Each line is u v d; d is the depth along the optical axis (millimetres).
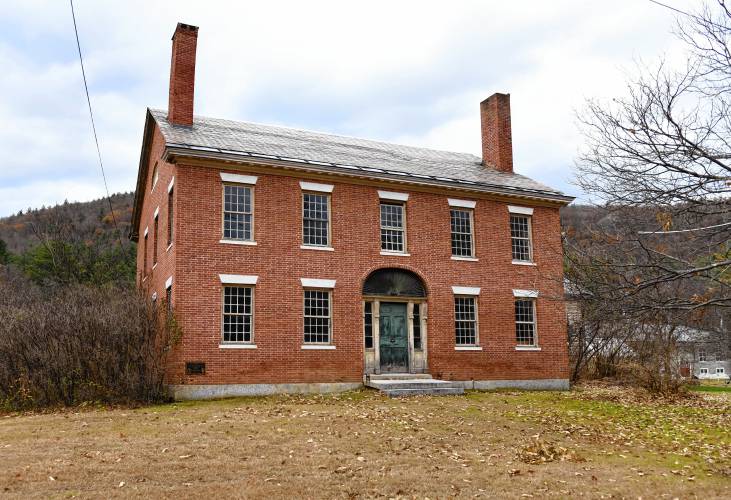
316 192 22562
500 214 25812
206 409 16906
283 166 21594
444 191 24781
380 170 23125
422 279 23906
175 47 23203
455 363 23953
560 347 26156
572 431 14656
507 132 29125
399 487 9508
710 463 11648
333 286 22125
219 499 8805
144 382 18531
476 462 11188
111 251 53719
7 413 17000
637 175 8500
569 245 9961
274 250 21406
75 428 13938
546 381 25578
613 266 8711
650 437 14234
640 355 25016
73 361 18109
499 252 25500
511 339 25156
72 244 50969
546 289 25766
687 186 8047
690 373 40344
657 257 8703
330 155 23766
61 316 18500
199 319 19906
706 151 8219
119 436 12945
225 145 21312
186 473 10078
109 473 10031
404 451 11883
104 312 18844
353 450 11836
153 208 26031
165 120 23078
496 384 24547
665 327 22312
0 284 34812
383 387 20859
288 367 20969
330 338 21922
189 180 20516
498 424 15188
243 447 11906
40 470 10164
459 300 24656
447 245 24562
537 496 9203
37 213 98750
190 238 20203
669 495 9438
